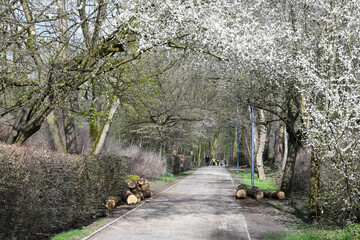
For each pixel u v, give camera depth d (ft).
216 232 27.96
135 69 51.60
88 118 44.47
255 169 118.62
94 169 36.88
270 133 118.42
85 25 38.22
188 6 35.88
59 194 27.35
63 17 35.60
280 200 49.39
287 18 45.60
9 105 36.65
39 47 33.32
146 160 80.74
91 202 36.19
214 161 236.63
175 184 77.05
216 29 36.24
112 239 25.17
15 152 21.70
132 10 35.88
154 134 91.61
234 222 32.53
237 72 55.72
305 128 33.63
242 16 39.96
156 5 35.37
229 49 40.01
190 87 88.89
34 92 33.37
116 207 42.34
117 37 36.19
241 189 52.47
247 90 54.34
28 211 22.63
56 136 49.73
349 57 31.09
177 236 26.32
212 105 88.17
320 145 29.32
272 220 33.78
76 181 31.58
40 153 24.94
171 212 38.37
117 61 37.86
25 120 35.76
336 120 28.09
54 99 34.01
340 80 29.35
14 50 32.30
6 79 32.65
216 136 229.25
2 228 20.25
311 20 43.34
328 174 33.19
